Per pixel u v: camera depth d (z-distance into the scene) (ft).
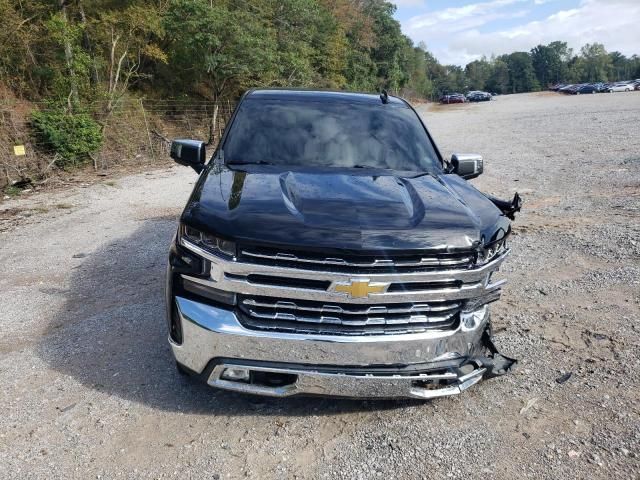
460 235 9.15
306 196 9.91
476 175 13.88
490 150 52.16
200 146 13.47
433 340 9.18
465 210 10.02
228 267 8.70
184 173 44.50
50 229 25.67
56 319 14.73
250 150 12.69
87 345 13.03
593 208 25.93
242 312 8.99
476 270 9.16
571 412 10.32
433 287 9.04
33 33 50.03
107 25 56.90
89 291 16.87
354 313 8.82
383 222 9.11
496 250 9.87
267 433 9.68
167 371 11.71
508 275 17.76
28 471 8.67
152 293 16.48
